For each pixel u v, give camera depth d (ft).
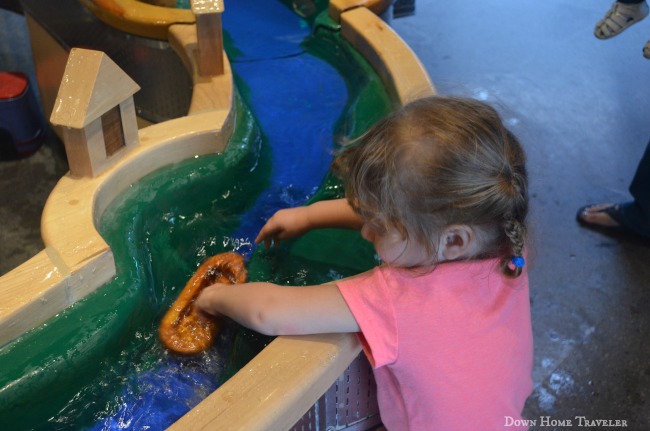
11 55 8.71
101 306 3.12
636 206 6.19
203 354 3.18
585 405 5.13
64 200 3.32
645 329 5.66
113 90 3.37
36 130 7.53
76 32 5.64
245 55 5.43
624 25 6.06
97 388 3.04
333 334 2.79
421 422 2.81
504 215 2.70
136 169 3.68
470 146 2.58
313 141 4.58
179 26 4.88
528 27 9.36
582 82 8.34
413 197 2.58
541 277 5.99
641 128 7.67
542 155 7.22
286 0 6.13
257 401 2.50
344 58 5.19
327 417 3.19
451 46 8.96
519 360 2.94
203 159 4.00
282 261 3.67
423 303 2.72
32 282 2.96
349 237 3.75
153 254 3.59
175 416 2.98
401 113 2.74
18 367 2.88
